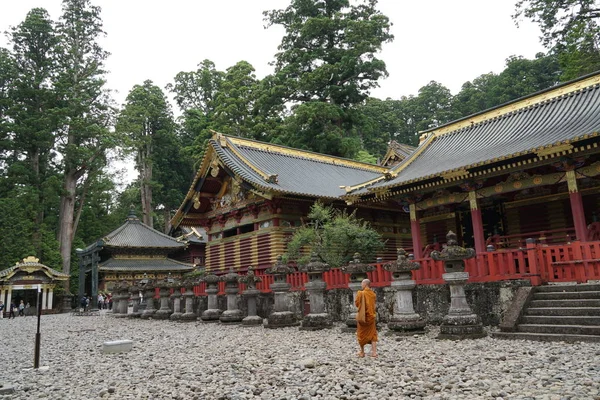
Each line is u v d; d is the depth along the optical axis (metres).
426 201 24.81
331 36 59.72
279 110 60.03
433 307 16.81
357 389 8.41
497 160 19.31
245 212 33.53
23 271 52.81
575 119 21.27
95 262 47.25
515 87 80.44
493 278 15.27
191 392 8.98
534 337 12.35
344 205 31.53
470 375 8.80
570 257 13.95
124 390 9.57
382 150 85.56
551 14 40.31
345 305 19.81
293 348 13.66
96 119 66.25
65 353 16.34
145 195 79.50
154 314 31.52
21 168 60.97
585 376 8.22
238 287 25.64
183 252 65.75
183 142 88.12
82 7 70.38
